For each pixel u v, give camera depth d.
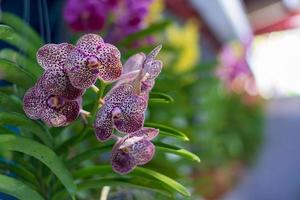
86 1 1.09
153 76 0.55
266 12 4.67
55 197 0.63
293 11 4.68
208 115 2.01
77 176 0.64
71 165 0.62
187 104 1.54
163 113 1.23
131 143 0.53
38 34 0.90
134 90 0.53
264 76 4.31
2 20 0.81
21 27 0.81
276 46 4.76
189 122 1.67
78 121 0.69
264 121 3.44
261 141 3.30
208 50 3.81
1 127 0.59
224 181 2.30
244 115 2.86
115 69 0.53
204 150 1.87
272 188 4.96
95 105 0.55
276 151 5.04
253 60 3.53
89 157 0.61
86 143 0.79
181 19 3.13
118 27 1.15
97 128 0.53
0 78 0.57
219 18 3.35
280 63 4.66
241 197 4.20
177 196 0.94
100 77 0.53
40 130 0.58
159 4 1.54
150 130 0.54
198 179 1.49
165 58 1.50
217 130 2.21
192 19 3.22
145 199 0.85
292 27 4.74
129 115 0.54
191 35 1.82
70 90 0.52
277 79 4.71
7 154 0.63
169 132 0.61
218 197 2.22
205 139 1.87
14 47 0.84
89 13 1.10
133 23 1.16
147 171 0.60
